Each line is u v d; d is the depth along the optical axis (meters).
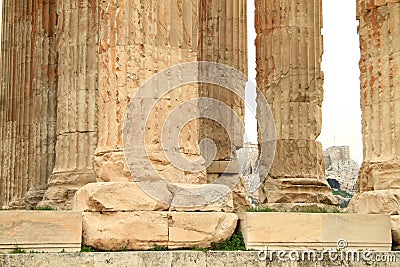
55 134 26.66
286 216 16.78
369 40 20.00
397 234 17.78
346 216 17.25
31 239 15.41
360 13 20.41
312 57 26.25
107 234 15.95
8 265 14.59
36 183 26.38
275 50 26.25
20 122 27.92
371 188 19.52
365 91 20.06
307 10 26.36
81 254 15.06
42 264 14.80
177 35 17.69
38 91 26.86
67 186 21.75
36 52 27.05
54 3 27.34
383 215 17.59
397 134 19.19
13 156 28.94
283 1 26.23
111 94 17.33
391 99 19.38
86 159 21.94
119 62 17.28
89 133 22.05
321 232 16.95
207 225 16.61
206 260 15.72
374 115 19.70
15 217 15.38
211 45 28.28
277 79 26.14
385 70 19.53
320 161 26.06
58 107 22.61
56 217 15.62
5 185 29.66
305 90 26.05
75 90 22.27
